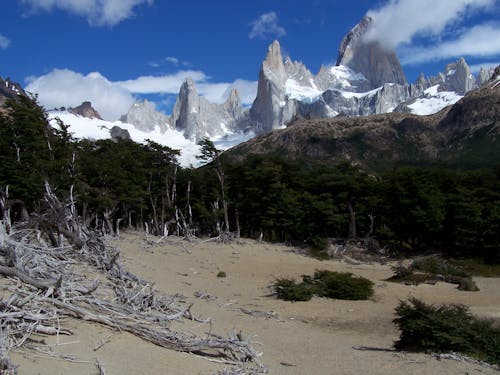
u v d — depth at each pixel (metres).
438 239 57.59
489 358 14.12
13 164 44.94
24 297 11.34
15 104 50.97
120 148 67.56
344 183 61.88
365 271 44.97
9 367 8.40
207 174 70.69
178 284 27.69
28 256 14.00
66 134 56.09
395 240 59.19
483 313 23.70
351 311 24.23
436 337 14.98
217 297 25.38
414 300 16.09
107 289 15.58
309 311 23.97
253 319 20.23
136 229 67.31
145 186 67.12
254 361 12.80
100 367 9.27
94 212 57.38
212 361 12.01
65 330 10.86
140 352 11.03
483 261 51.12
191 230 62.59
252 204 65.12
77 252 19.67
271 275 37.53
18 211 45.22
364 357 14.48
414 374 12.51
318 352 15.12
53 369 8.95
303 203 62.00
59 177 47.38
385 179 64.12
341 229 65.75
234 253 51.28
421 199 56.41
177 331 13.64
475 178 62.44
